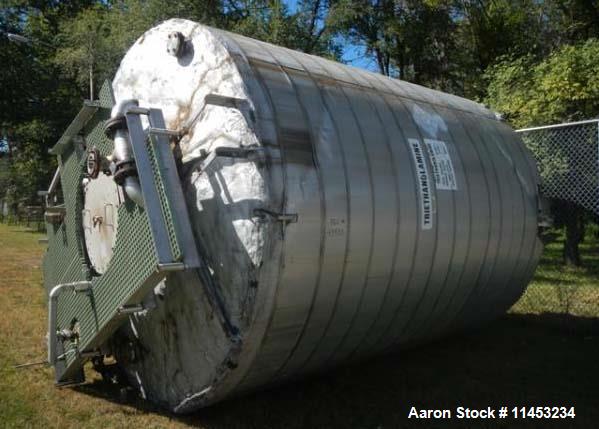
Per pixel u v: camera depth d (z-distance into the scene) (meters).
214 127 3.93
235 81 3.86
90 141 4.68
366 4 22.03
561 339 7.02
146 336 4.55
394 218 4.52
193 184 4.03
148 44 4.62
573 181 7.90
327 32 21.89
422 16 21.48
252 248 3.63
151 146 3.73
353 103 4.70
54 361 4.70
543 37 18.08
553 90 11.18
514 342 6.85
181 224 3.64
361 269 4.29
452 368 5.80
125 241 3.85
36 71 25.84
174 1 17.19
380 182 4.45
